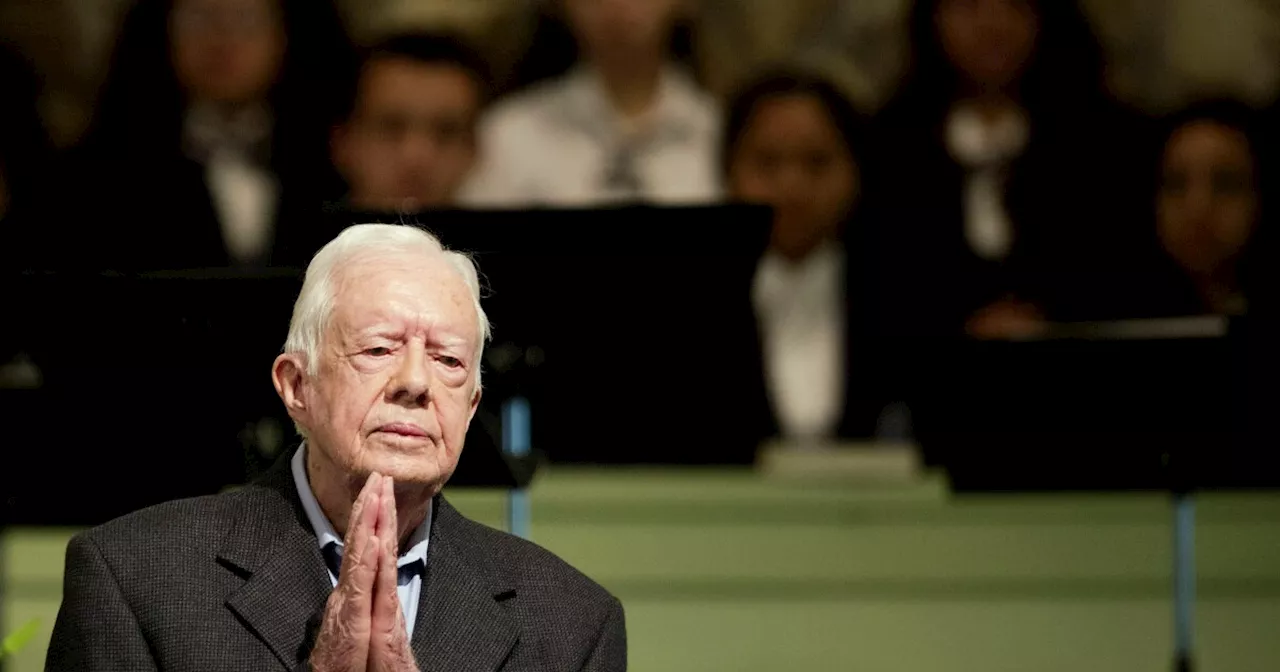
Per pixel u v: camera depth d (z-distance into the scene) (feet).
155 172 82.48
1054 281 82.28
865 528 72.84
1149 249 84.79
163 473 47.85
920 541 70.95
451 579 29.53
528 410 48.62
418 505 28.84
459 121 86.12
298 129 84.99
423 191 85.81
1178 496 52.31
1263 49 89.30
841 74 87.40
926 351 55.77
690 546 69.46
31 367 47.88
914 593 63.77
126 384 47.70
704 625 59.31
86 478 47.91
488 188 87.25
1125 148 85.05
